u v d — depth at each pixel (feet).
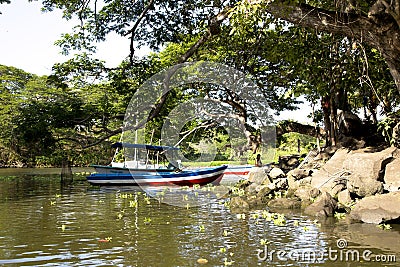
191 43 73.77
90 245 29.58
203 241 30.53
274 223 36.91
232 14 34.09
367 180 44.47
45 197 58.75
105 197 58.13
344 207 42.68
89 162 142.20
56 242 30.48
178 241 30.55
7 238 31.81
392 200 37.14
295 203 46.52
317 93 64.44
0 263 25.50
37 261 25.86
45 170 134.82
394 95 58.54
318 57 53.11
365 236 31.55
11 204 51.24
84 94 94.02
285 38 55.42
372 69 51.11
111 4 64.80
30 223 37.91
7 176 104.42
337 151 58.54
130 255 26.99
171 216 41.14
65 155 123.85
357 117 66.69
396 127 51.67
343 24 34.81
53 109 72.28
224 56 71.77
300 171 57.67
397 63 36.01
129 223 37.55
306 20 35.73
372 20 34.12
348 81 56.24
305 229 33.91
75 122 72.59
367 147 58.90
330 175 51.85
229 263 24.91
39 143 76.59
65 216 41.68
